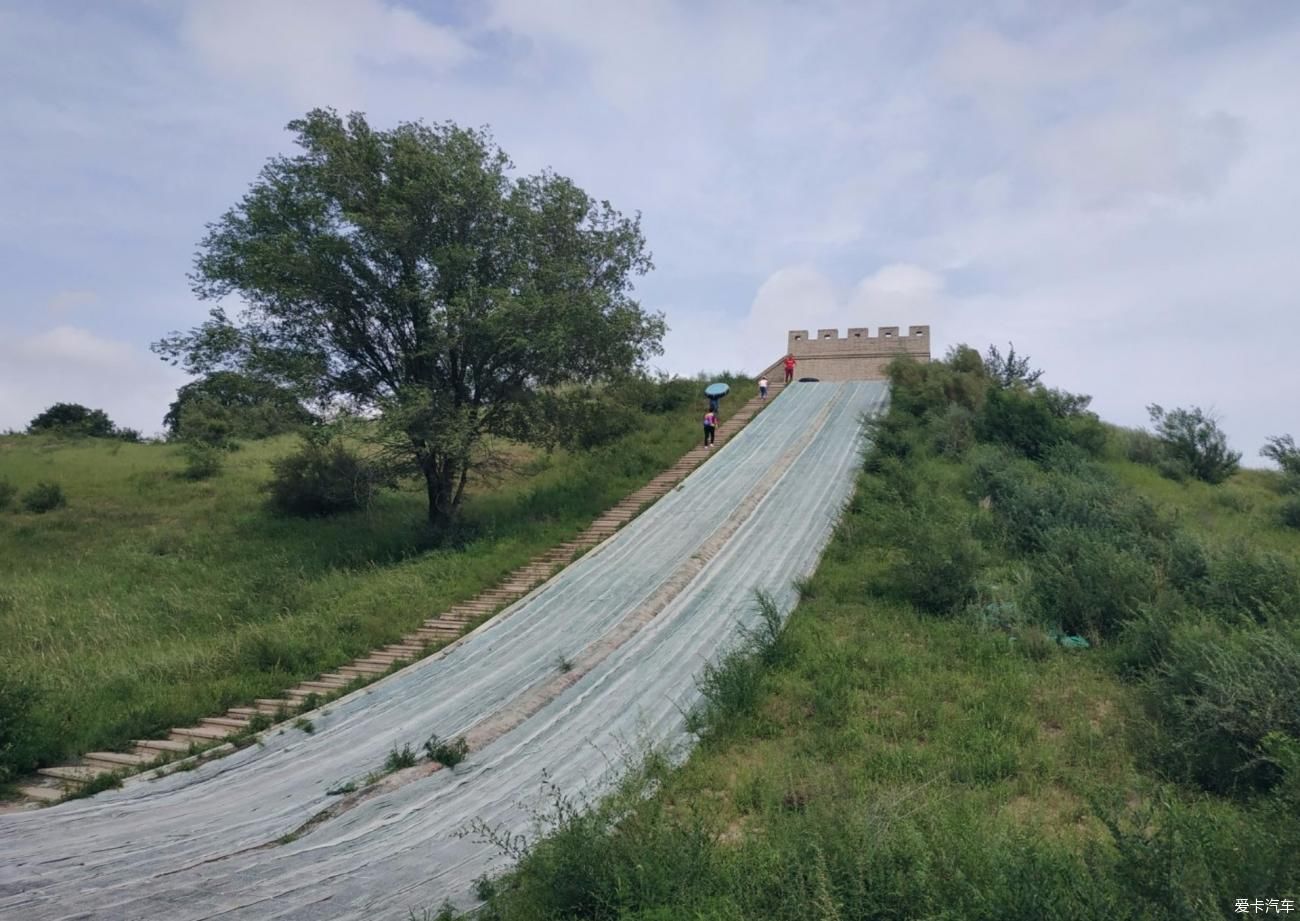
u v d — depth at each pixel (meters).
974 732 9.80
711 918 5.50
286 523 23.92
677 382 36.66
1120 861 5.29
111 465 32.53
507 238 20.67
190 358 19.42
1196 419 29.02
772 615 13.05
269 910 6.81
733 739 10.18
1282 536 20.23
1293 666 8.70
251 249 19.27
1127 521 17.00
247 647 13.76
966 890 5.30
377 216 19.72
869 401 33.94
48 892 6.97
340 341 20.48
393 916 6.73
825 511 20.84
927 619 13.87
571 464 28.05
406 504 25.25
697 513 21.28
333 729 11.30
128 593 18.27
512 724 11.11
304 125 19.89
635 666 12.91
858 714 10.66
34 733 10.30
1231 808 7.67
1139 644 11.55
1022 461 24.05
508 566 18.47
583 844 6.56
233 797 9.40
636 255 22.78
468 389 21.45
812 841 5.98
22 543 22.56
